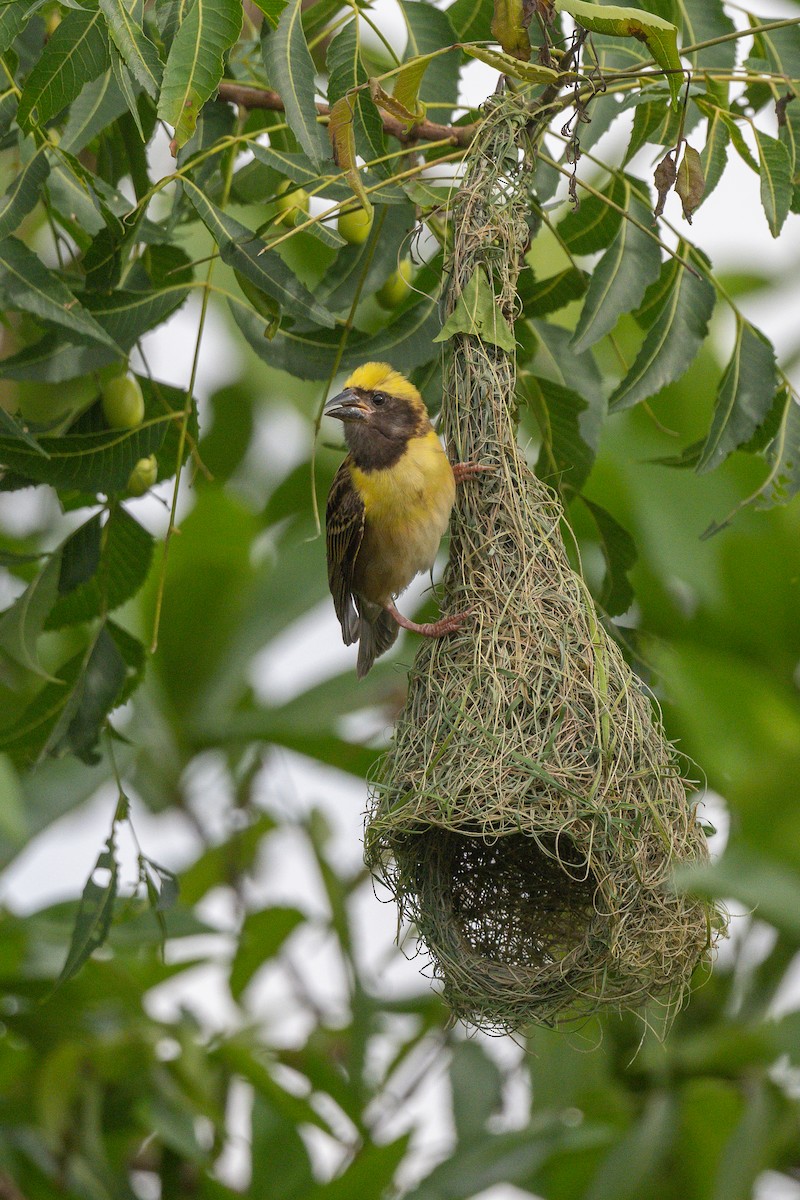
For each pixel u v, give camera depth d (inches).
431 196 313.1
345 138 280.1
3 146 285.4
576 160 302.8
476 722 319.3
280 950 441.1
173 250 320.8
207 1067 422.3
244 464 592.1
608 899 309.4
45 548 447.5
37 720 343.9
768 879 214.5
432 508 345.1
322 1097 436.1
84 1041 419.5
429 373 377.1
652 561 449.7
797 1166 402.3
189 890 497.4
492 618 329.7
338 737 483.8
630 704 326.3
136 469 334.3
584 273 343.9
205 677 495.5
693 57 329.7
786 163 300.5
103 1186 406.9
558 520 340.2
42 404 376.8
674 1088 408.8
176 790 493.0
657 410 467.5
